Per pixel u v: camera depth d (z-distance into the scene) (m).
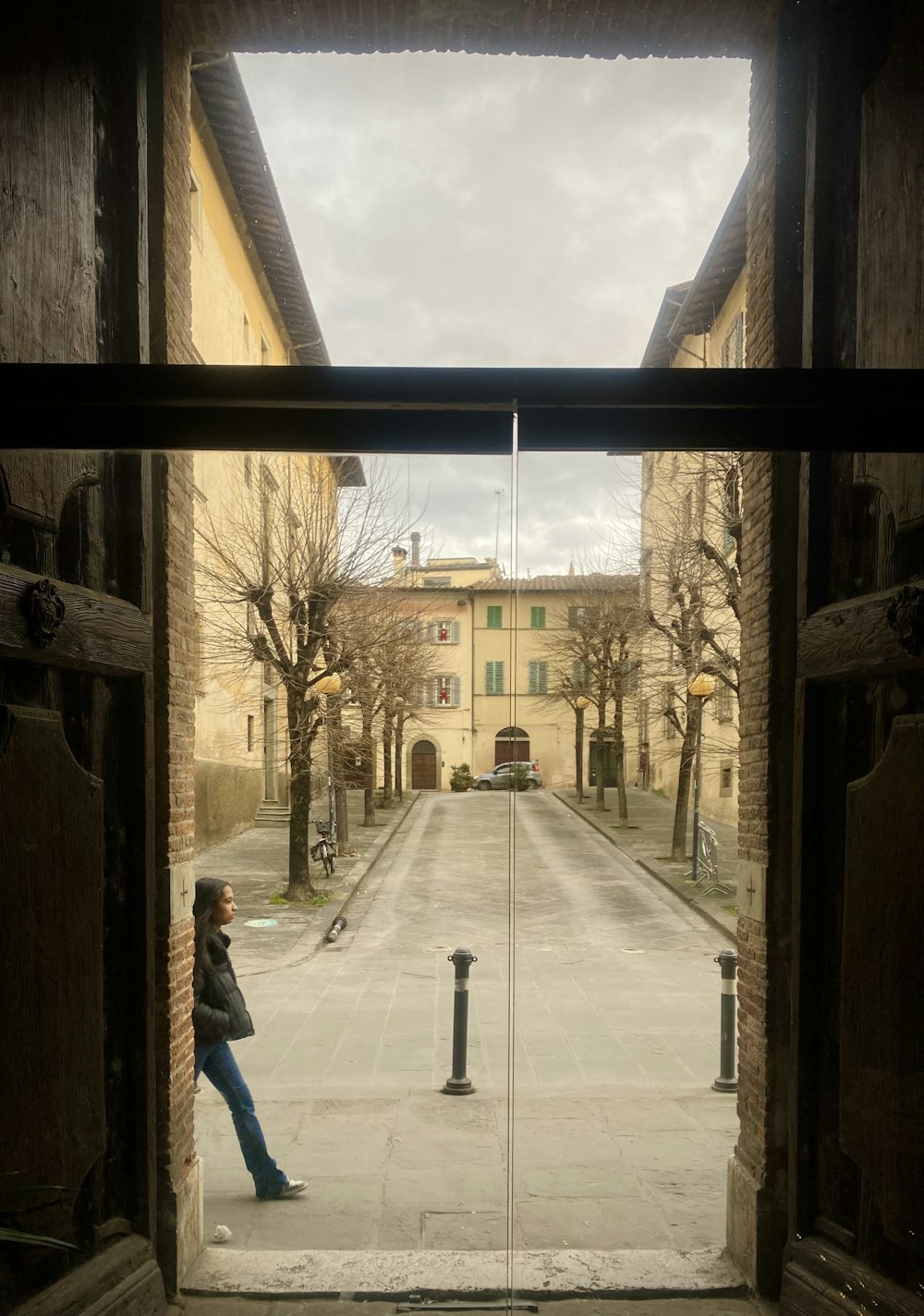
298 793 16.42
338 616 17.16
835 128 4.01
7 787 2.93
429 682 35.12
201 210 17.16
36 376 2.93
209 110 16.27
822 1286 3.59
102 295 3.86
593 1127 6.48
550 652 40.53
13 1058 2.95
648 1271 4.39
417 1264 4.44
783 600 4.39
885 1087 3.22
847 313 3.87
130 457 4.04
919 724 3.08
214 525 18.11
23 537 3.13
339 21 5.26
